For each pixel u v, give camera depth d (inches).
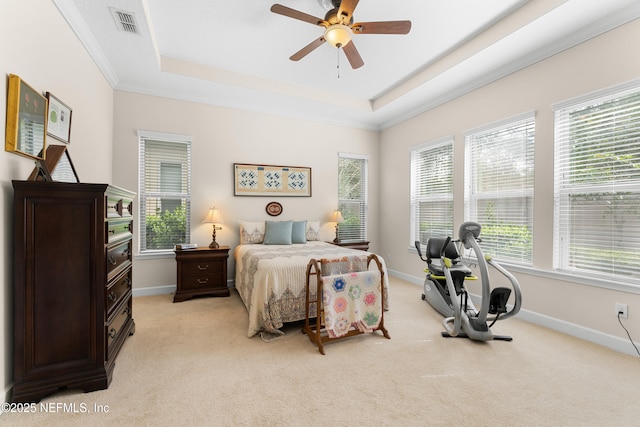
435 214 166.4
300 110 181.8
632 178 88.7
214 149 165.0
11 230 62.9
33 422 56.9
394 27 83.2
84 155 105.8
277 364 81.0
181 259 140.2
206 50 125.6
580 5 85.4
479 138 139.3
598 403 64.0
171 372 76.2
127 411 60.7
